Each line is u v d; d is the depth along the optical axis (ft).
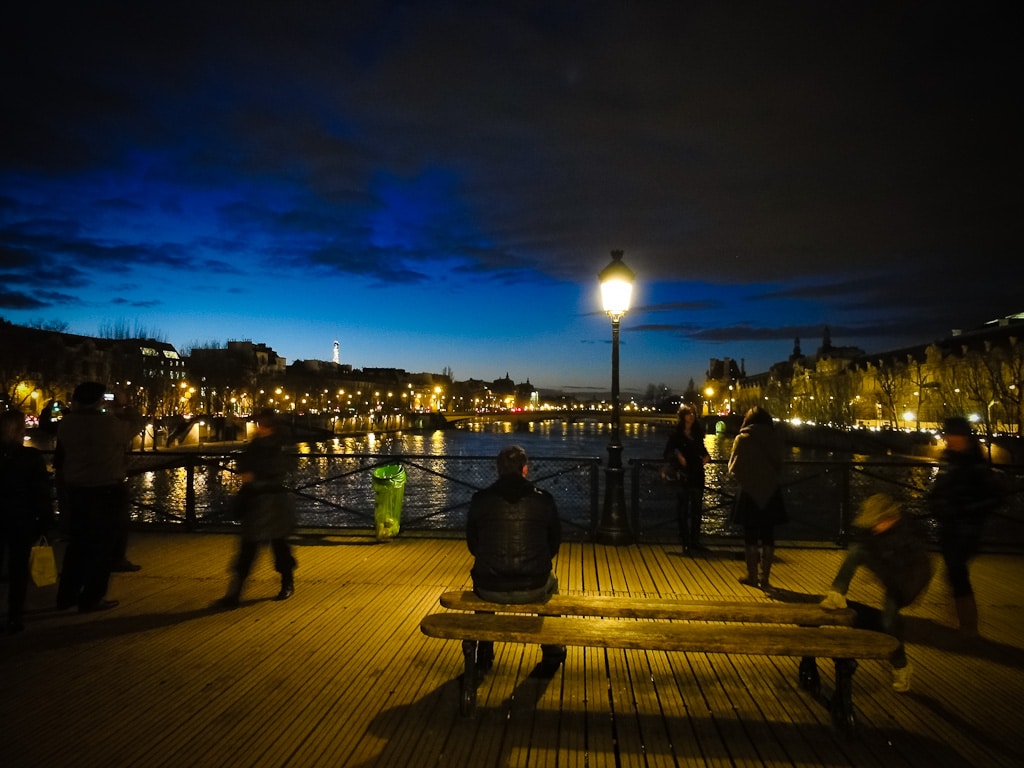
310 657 19.22
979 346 260.62
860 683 17.97
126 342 299.17
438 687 17.34
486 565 17.17
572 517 68.80
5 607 23.50
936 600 25.72
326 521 70.90
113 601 24.11
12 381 209.15
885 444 223.10
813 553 33.06
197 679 17.71
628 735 15.01
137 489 101.30
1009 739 14.97
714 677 18.21
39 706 16.15
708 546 34.17
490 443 321.32
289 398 460.55
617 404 35.06
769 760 14.05
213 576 27.94
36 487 21.43
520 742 14.65
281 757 13.96
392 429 450.30
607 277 34.91
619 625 15.47
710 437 372.38
